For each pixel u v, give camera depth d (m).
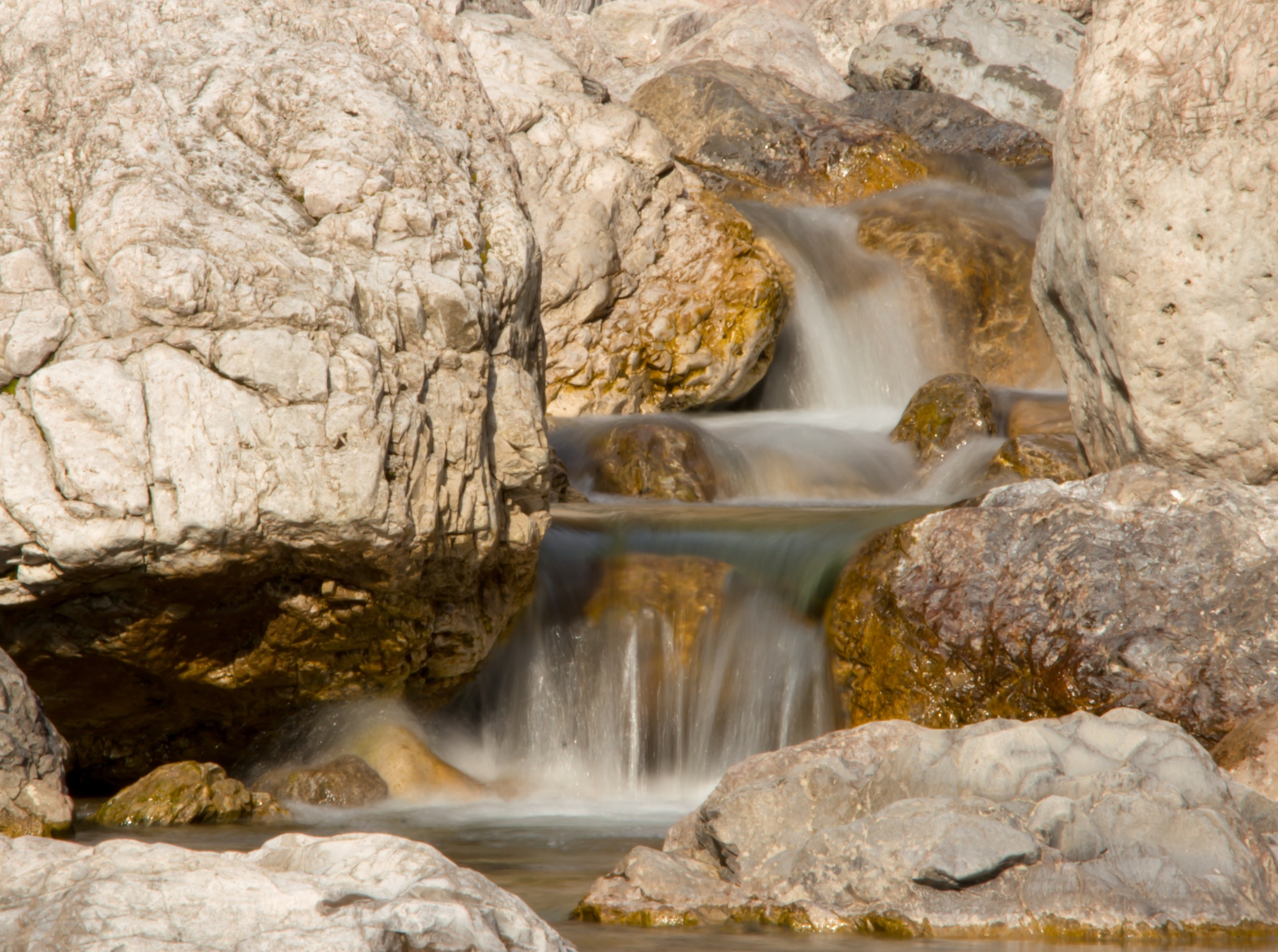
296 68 20.34
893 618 21.08
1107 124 21.50
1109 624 19.41
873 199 49.19
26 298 17.20
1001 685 19.95
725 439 34.81
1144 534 20.09
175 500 16.42
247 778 21.27
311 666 19.92
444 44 23.36
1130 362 21.28
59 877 9.73
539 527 20.98
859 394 42.88
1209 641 18.84
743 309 40.12
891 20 72.06
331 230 18.84
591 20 74.69
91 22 19.98
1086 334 22.89
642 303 40.62
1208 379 20.52
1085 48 22.69
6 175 18.45
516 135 41.28
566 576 23.50
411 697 21.61
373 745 20.77
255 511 16.67
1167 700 18.55
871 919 12.29
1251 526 19.69
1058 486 21.44
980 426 33.81
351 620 19.20
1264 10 19.95
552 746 22.50
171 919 9.02
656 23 73.19
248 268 17.33
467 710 22.84
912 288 44.38
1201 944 11.70
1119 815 12.59
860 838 12.79
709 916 12.80
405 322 18.55
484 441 19.47
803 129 52.22
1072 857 12.38
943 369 43.78
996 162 54.34
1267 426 20.12
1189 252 20.42
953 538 21.30
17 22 19.98
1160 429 21.16
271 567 17.89
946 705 20.31
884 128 53.12
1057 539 20.48
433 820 18.55
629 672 22.62
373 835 10.23
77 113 19.03
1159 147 20.77
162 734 20.92
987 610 20.39
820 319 42.94
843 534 23.47
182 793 18.00
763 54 63.38
